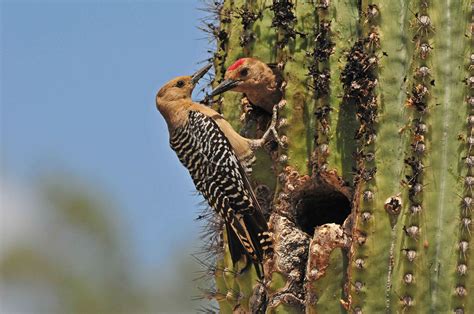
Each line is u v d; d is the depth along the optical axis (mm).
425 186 11352
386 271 11328
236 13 13367
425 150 11414
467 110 11445
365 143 11641
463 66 11516
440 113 11469
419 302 11211
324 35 12391
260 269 12672
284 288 12320
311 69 12375
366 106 11703
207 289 13695
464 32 11562
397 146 11508
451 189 11336
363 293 11359
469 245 11211
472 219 11250
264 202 13102
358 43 11922
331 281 11766
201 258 13703
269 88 13047
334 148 12242
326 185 12492
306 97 12531
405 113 11547
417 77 11547
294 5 12750
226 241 13234
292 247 12453
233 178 13203
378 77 11680
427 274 11242
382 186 11453
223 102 13766
